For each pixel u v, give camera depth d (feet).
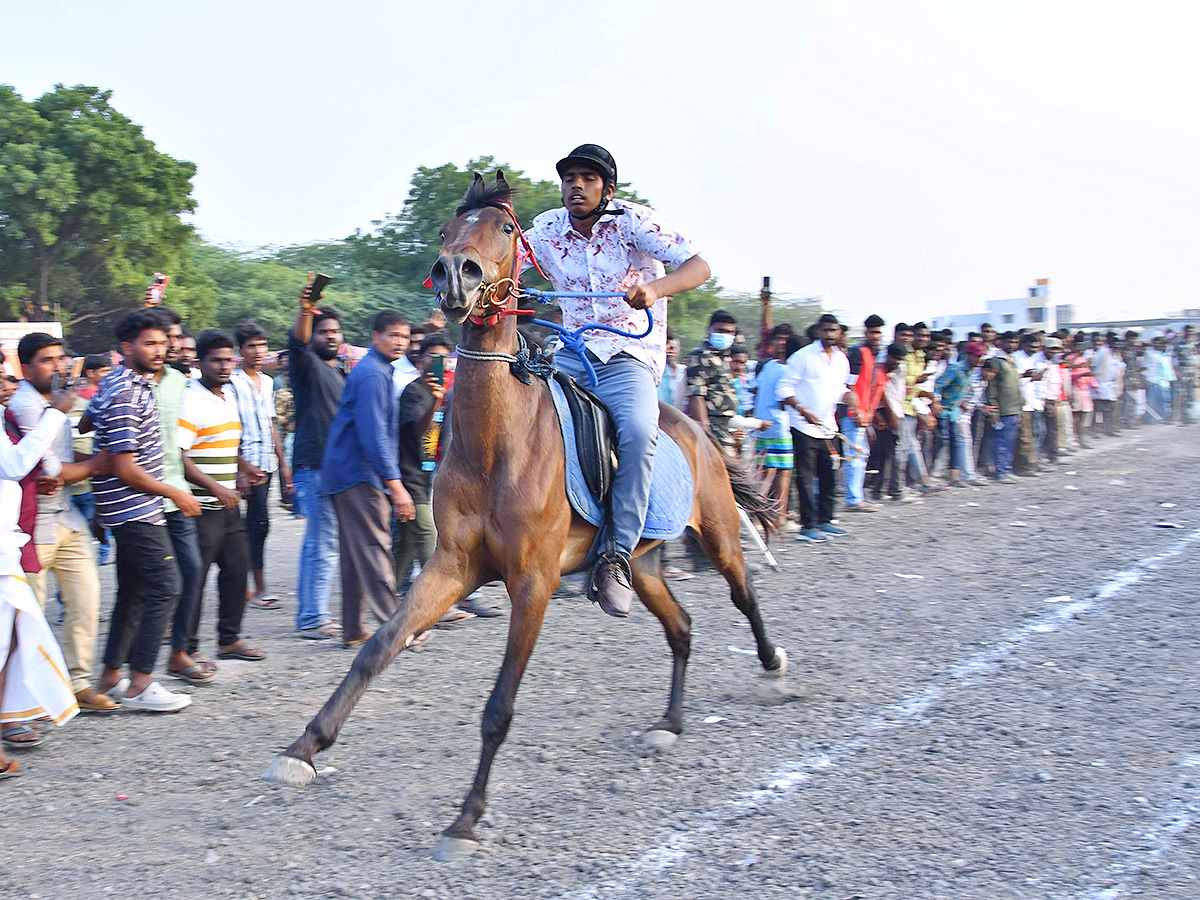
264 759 15.61
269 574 30.25
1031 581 26.23
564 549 13.74
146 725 17.25
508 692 12.86
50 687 15.33
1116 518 35.29
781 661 18.25
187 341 24.26
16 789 14.57
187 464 19.36
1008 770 14.38
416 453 23.73
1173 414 79.56
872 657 20.13
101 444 17.12
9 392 18.31
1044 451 53.52
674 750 15.57
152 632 17.58
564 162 14.78
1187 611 22.71
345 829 13.14
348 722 17.17
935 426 43.86
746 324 89.15
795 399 31.78
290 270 101.81
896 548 31.09
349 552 21.74
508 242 12.80
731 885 11.43
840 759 15.01
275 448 29.81
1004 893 11.07
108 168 84.43
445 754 15.62
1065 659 19.56
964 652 20.26
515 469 13.05
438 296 12.26
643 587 16.10
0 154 80.84
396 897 11.37
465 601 24.64
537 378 13.78
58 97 84.89
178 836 13.03
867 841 12.36
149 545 17.34
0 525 15.01
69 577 17.65
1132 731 15.70
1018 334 50.72
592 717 17.13
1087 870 11.51
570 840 12.62
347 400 21.31
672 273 14.55
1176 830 12.43
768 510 18.54
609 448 14.44
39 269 85.05
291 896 11.47
